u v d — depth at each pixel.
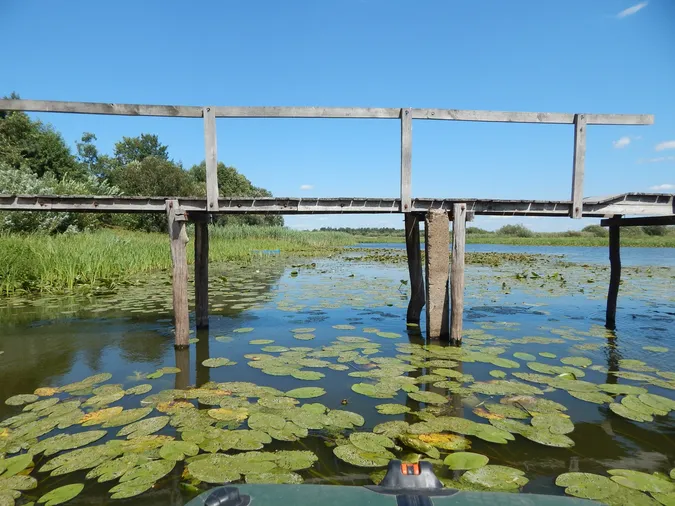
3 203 4.21
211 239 19.16
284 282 9.70
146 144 48.03
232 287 8.81
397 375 3.40
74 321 5.45
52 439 2.29
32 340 4.57
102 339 4.61
